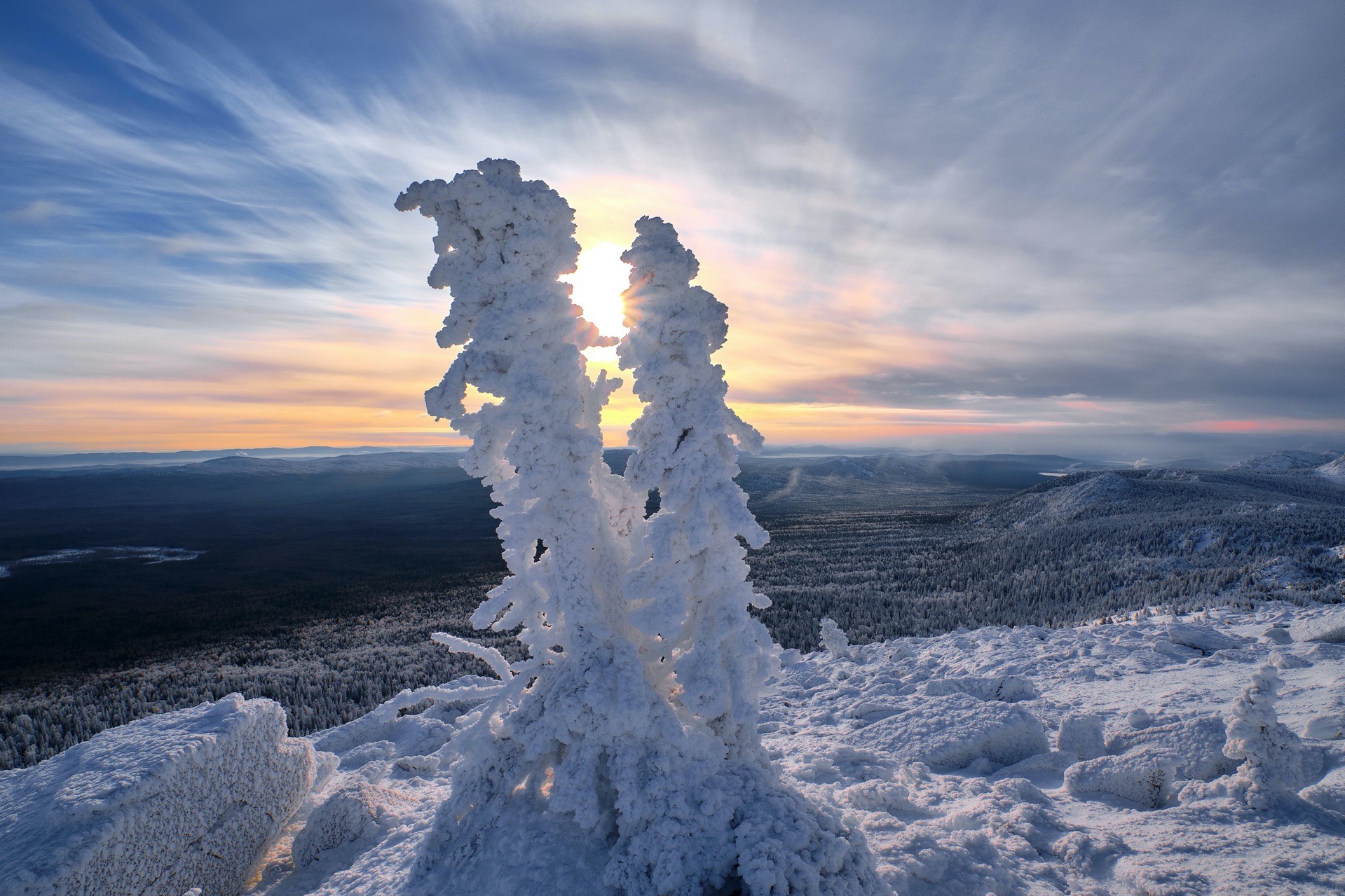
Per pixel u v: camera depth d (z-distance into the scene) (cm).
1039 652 1673
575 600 607
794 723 1270
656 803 541
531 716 604
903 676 1602
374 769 1018
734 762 602
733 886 500
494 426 613
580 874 524
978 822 706
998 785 796
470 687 1343
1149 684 1254
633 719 556
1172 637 1584
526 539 611
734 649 608
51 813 558
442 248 641
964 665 1653
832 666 1823
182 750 648
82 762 642
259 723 769
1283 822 604
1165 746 798
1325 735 816
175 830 623
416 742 1195
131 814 573
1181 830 623
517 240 591
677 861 496
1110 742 884
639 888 495
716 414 598
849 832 543
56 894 507
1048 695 1273
